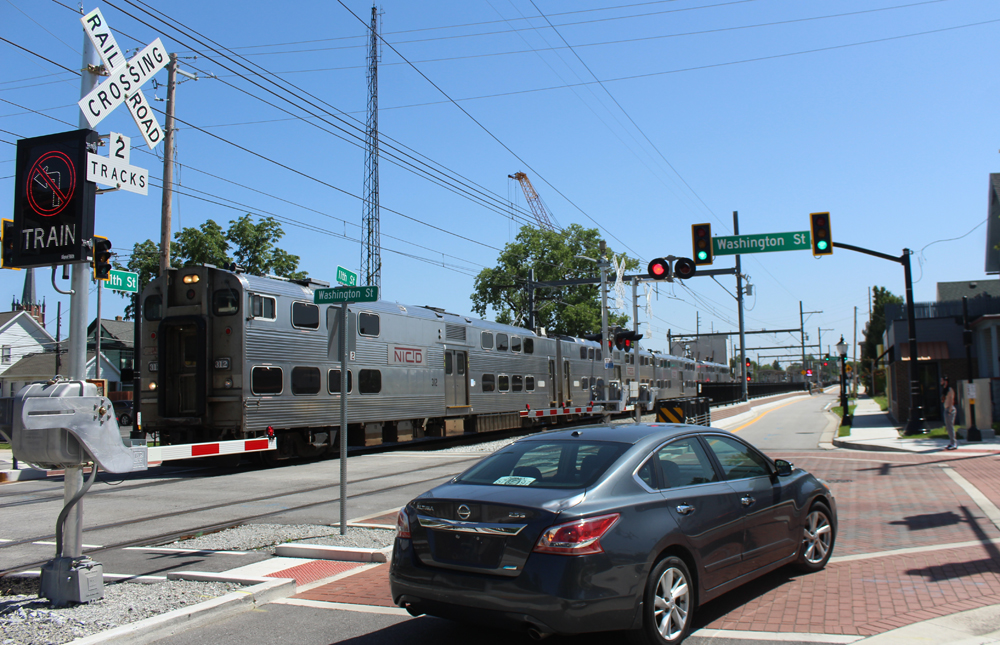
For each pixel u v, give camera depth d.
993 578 6.52
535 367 31.19
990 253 32.53
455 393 25.34
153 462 10.73
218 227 35.00
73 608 5.97
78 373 6.23
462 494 5.07
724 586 5.53
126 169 6.73
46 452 5.79
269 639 5.48
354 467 17.48
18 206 6.48
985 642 4.89
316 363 19.25
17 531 10.36
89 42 6.67
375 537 8.60
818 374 107.94
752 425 32.72
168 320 17.75
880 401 49.16
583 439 5.68
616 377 39.84
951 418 18.36
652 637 4.78
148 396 18.08
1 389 6.43
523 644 5.25
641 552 4.77
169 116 21.33
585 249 60.09
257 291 17.61
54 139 6.39
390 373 22.00
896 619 5.45
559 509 4.65
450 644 5.32
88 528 10.30
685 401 20.55
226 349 17.27
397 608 6.16
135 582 7.05
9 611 5.88
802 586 6.44
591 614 4.50
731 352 87.50
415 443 26.56
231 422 17.06
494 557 4.69
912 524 9.20
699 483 5.62
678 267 19.61
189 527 10.24
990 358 26.80
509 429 31.47
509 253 59.41
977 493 11.52
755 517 5.93
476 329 26.92
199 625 5.80
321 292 9.17
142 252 35.31
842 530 8.96
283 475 16.14
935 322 27.75
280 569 7.50
